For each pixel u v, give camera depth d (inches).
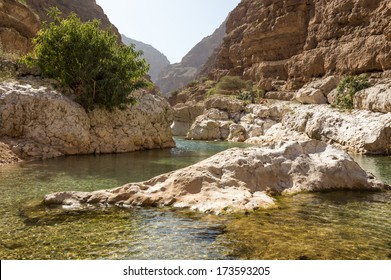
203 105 2317.9
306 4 2716.5
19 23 1502.2
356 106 1274.6
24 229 275.7
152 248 239.1
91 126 908.0
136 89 1041.5
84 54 893.8
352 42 2069.4
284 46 2844.5
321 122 1215.6
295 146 471.5
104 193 366.0
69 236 261.3
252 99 2274.9
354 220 306.7
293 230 277.1
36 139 766.5
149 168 629.9
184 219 303.4
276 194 400.8
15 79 851.4
